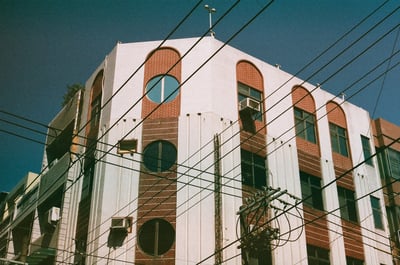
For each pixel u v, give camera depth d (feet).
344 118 86.07
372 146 86.89
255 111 70.13
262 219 63.77
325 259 68.69
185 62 71.67
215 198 60.90
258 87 75.82
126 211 60.44
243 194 63.93
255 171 67.97
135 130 66.69
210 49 72.79
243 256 59.36
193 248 57.06
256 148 69.72
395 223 81.61
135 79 71.15
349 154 82.69
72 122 79.25
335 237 71.36
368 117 90.38
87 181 68.18
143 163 64.03
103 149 66.49
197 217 59.21
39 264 69.36
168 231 58.90
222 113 68.13
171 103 68.39
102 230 59.31
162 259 56.85
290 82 80.94
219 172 62.90
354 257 71.92
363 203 78.64
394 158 88.53
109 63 75.31
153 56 72.84
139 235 58.95
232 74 73.46
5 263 72.38
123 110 68.80
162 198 60.85
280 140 73.56
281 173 70.54
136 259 57.26
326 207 73.51
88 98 78.28
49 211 69.46
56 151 86.38
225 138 66.39
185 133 65.46
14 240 86.02
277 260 62.64
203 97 68.23
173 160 63.82
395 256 72.69
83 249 61.77
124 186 62.23
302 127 78.59
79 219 65.41
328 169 77.36
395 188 84.69
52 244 66.80
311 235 68.74
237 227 60.34
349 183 79.30
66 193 69.77
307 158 75.77
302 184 72.95
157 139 65.62
